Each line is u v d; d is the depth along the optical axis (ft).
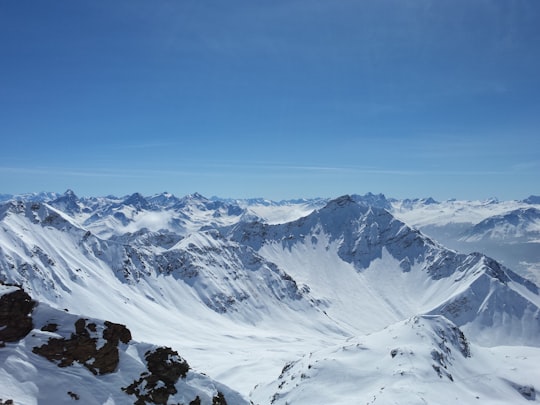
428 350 379.96
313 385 350.43
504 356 487.20
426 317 453.99
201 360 627.46
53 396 120.37
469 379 376.07
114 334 148.05
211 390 144.77
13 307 137.59
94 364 135.85
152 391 135.85
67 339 138.00
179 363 148.87
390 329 445.37
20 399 114.32
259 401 383.04
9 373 120.47
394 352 373.40
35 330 136.87
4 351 126.11
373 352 392.47
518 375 416.26
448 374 358.43
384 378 338.54
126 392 132.46
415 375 333.21
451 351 417.08
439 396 307.37
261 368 536.01
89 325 145.59
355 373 355.15
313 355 423.23
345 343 444.14
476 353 450.71
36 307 145.48
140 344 150.82
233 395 148.05
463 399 318.24
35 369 125.59
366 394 315.37
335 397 324.39
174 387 140.46
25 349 130.00
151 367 143.54
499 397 359.05
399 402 282.15
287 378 398.21
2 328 131.85
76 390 125.18
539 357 509.35
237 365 553.64
